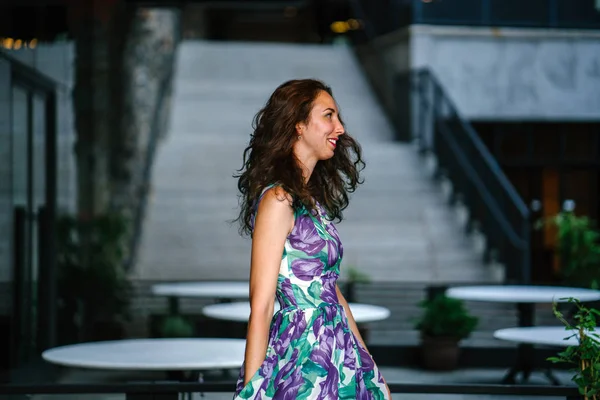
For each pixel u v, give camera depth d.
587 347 6.11
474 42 26.59
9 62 14.30
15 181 14.86
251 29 48.47
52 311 16.19
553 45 26.64
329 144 5.39
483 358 15.93
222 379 13.15
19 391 6.38
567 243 18.47
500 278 20.98
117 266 18.64
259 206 5.21
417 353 16.11
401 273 21.28
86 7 18.72
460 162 22.75
